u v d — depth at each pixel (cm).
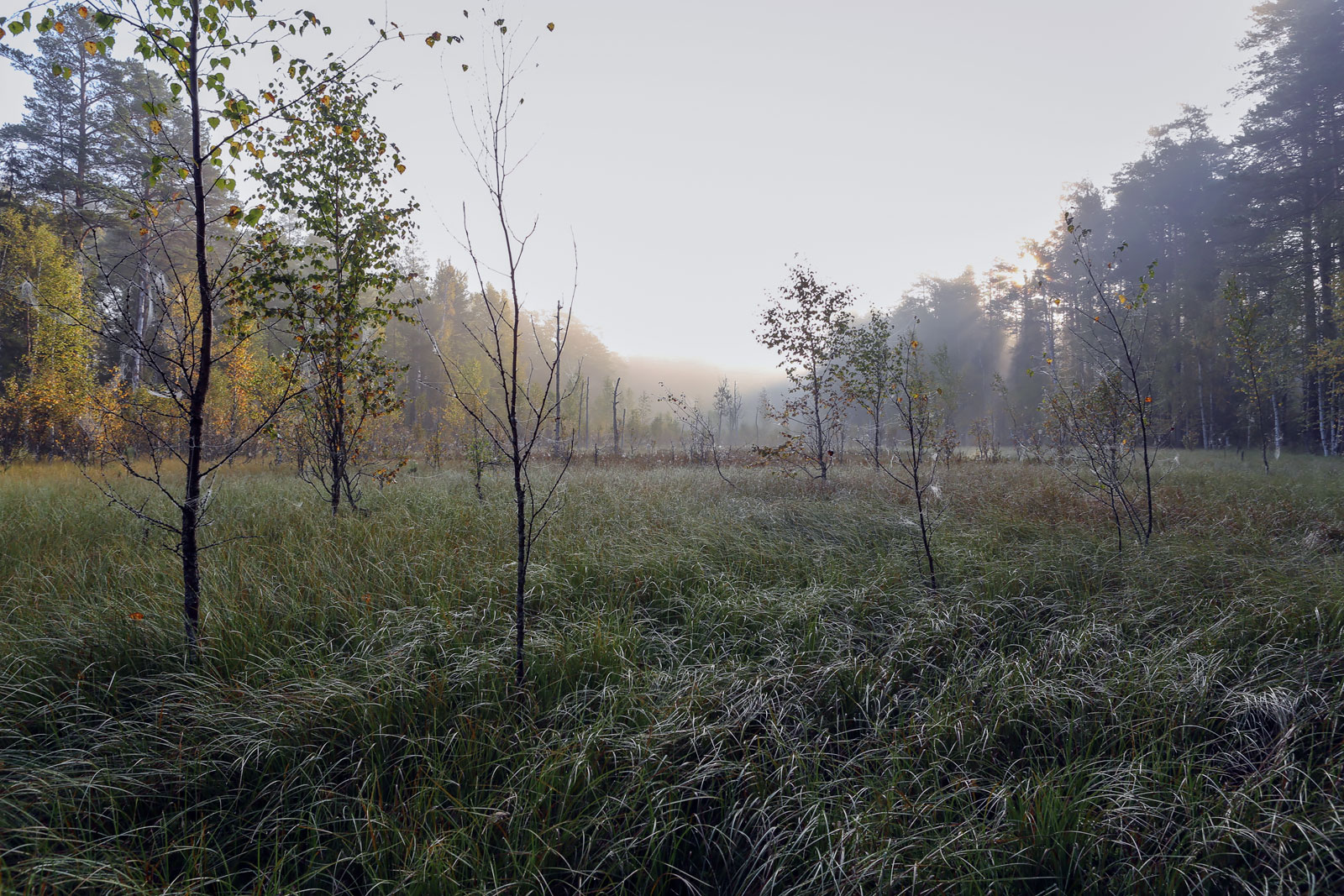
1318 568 493
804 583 512
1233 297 1458
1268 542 590
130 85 1716
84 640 355
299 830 246
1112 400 748
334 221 711
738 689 336
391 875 224
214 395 1819
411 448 1875
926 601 441
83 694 317
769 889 223
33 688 318
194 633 354
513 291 325
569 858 237
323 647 367
